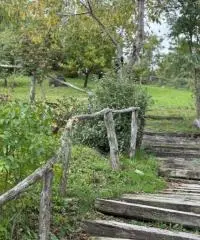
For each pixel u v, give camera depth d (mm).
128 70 13766
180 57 16922
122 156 10328
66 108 11250
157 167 10305
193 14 16516
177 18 16734
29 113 4992
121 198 7336
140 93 11391
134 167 9516
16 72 17797
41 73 15656
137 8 15430
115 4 15922
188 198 7734
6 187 5004
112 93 11109
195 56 16484
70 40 17031
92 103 11141
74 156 9266
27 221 5625
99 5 15914
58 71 28078
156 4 16344
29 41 15555
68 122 6719
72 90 24891
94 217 6555
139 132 11391
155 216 6691
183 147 12859
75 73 30250
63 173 6695
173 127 15797
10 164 4727
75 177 7840
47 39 15734
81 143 10812
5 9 15461
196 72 16703
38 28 15430
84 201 6801
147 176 8984
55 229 5898
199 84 16734
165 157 11852
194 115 18438
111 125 8859
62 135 6277
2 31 19406
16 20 16094
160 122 16797
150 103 11812
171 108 21031
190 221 6543
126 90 11195
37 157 4938
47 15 15148
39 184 5746
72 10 15531
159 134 14188
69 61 26391
